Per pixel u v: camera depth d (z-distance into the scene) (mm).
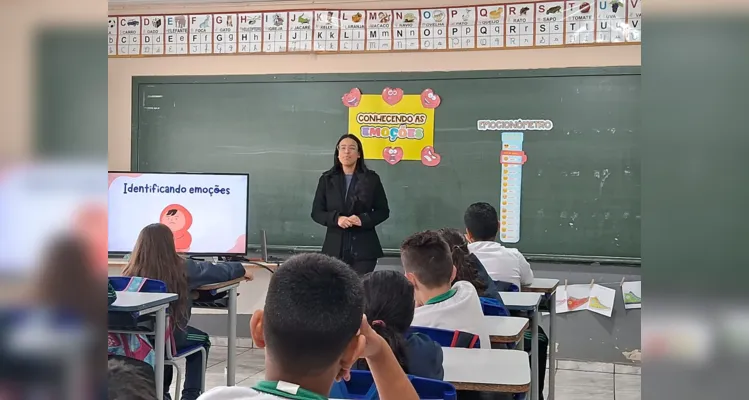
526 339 3117
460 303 2107
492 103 4512
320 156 4777
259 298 4848
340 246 4219
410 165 4648
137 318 2568
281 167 4840
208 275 3230
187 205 4336
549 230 4465
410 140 4641
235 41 4867
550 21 4398
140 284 2879
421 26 4594
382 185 4508
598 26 4328
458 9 4535
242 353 4805
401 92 4637
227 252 4344
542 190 4465
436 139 4602
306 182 4805
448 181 4598
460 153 4570
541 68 4426
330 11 4723
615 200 4355
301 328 980
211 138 4926
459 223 4582
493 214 3457
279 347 997
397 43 4629
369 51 4672
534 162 4469
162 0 4914
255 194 4883
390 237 4691
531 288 3426
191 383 3350
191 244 4336
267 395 961
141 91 5004
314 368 996
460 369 1766
